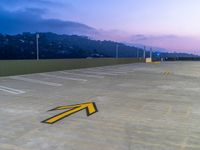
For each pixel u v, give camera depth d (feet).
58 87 39.81
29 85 42.01
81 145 13.76
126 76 61.46
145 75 65.05
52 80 50.31
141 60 187.83
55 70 75.61
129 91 35.68
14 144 13.88
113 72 75.46
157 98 29.76
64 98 29.53
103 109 23.35
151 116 20.71
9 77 55.67
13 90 36.04
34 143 14.03
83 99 28.86
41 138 14.89
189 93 33.99
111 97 30.37
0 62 55.47
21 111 22.40
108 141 14.46
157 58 248.11
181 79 54.75
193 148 13.46
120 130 16.67
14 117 20.13
